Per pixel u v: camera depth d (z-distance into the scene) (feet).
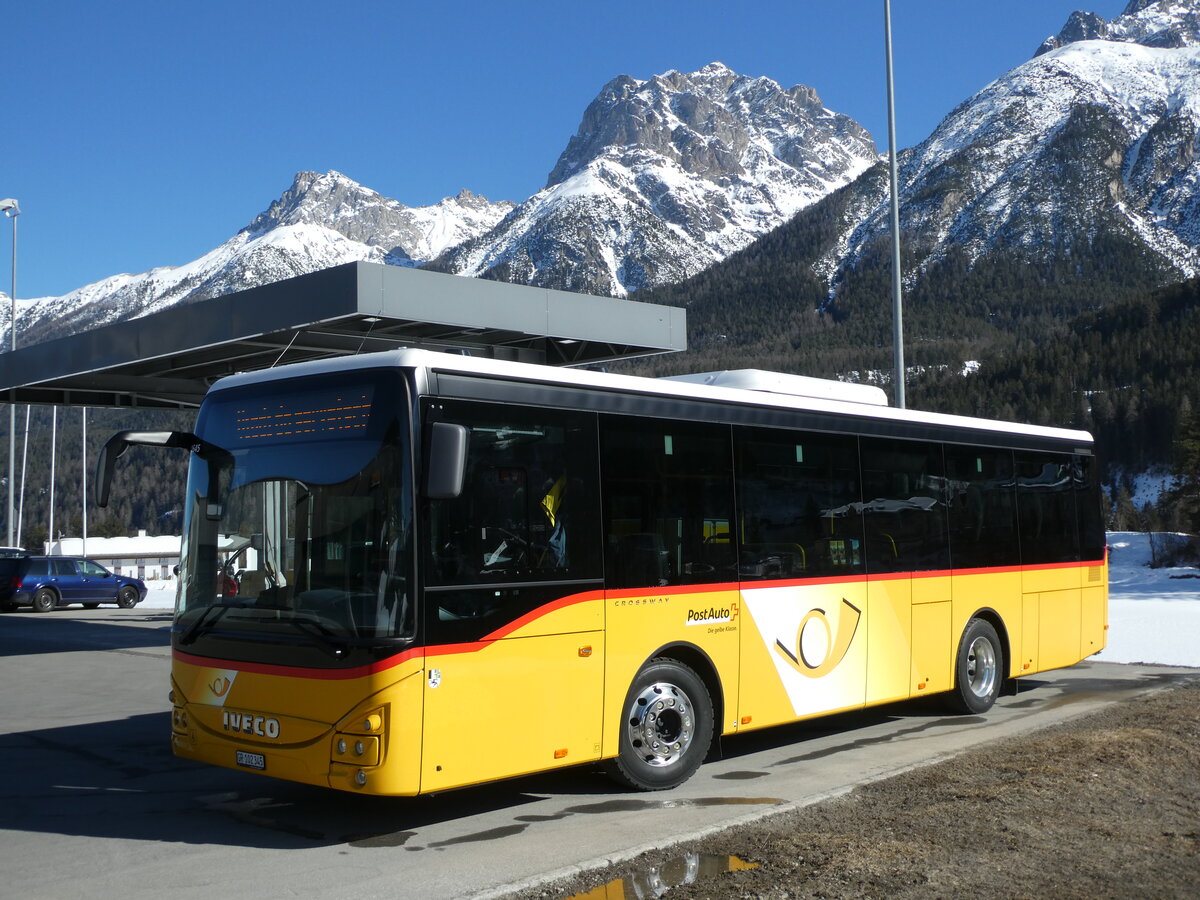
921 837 21.07
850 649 31.76
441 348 70.69
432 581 21.49
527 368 24.20
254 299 57.77
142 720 38.65
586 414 25.27
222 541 23.93
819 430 31.60
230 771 29.81
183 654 24.14
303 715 21.49
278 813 24.98
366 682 20.70
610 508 25.40
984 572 37.52
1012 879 18.58
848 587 31.83
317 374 23.26
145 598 128.57
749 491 29.12
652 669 26.12
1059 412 437.58
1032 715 36.96
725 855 20.59
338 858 21.29
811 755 30.86
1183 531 164.66
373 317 55.31
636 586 25.71
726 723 27.81
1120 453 404.77
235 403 24.52
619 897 18.49
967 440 37.55
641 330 66.39
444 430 20.88
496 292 58.70
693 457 27.71
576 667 24.17
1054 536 41.37
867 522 32.91
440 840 22.48
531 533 23.58
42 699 43.86
